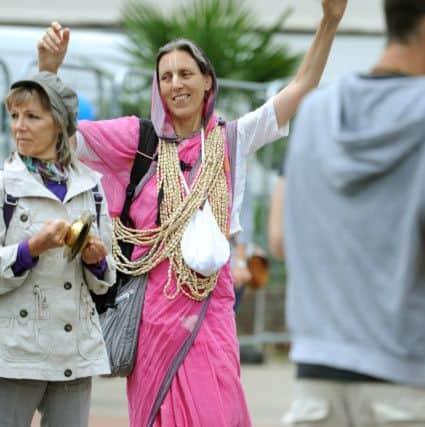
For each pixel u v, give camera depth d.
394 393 8.09
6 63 21.86
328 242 8.26
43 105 10.90
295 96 12.83
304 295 8.32
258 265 17.53
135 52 30.48
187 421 12.08
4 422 10.96
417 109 8.15
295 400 8.40
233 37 31.50
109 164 12.59
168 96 12.57
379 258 8.12
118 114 22.16
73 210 11.01
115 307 11.72
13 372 10.67
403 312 8.03
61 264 10.77
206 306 12.34
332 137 8.27
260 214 25.67
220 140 12.71
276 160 25.61
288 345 27.22
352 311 8.16
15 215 10.78
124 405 20.11
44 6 39.81
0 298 10.74
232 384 12.23
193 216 12.41
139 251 12.41
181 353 12.18
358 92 8.34
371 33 38.94
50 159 11.04
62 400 11.16
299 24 39.34
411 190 8.08
